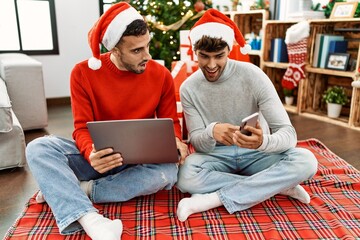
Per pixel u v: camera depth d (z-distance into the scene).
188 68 2.12
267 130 1.37
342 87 2.90
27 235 1.09
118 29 1.11
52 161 1.09
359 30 2.67
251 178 1.22
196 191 1.27
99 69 1.24
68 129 2.54
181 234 1.11
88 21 3.51
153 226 1.16
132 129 1.05
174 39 2.73
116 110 1.27
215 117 1.38
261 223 1.17
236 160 1.33
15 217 1.30
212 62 1.21
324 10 2.83
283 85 2.99
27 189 1.55
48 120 2.80
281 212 1.24
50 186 1.04
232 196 1.22
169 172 1.25
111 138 1.05
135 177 1.23
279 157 1.26
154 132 1.07
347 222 1.17
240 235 1.11
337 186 1.47
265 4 3.34
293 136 1.22
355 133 2.43
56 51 3.41
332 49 2.71
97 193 1.25
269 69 3.37
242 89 1.31
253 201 1.21
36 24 3.35
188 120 1.37
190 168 1.28
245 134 1.09
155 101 1.31
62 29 3.40
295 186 1.25
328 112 2.81
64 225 1.01
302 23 2.69
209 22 1.21
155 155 1.14
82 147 1.17
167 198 1.37
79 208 1.03
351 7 2.49
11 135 1.73
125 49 1.14
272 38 3.23
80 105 1.24
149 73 1.30
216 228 1.14
